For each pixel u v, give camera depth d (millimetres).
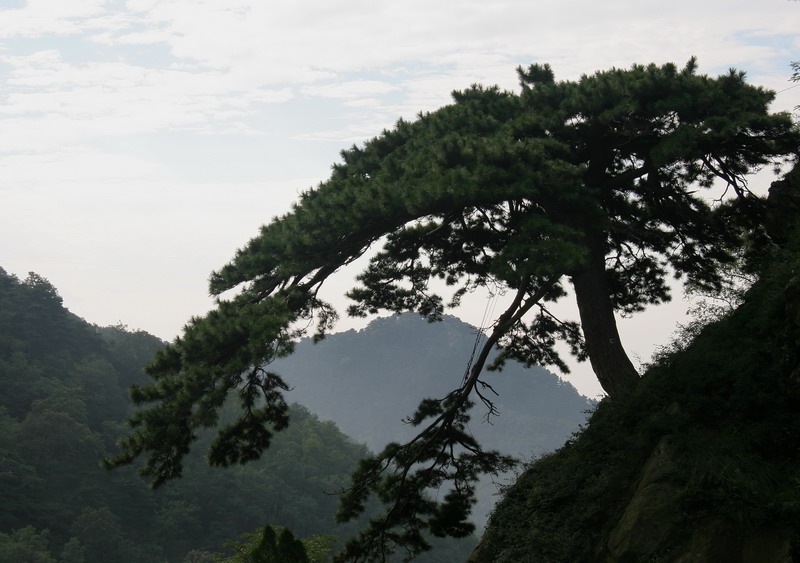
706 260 22266
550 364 24672
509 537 17281
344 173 22531
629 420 16656
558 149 18938
